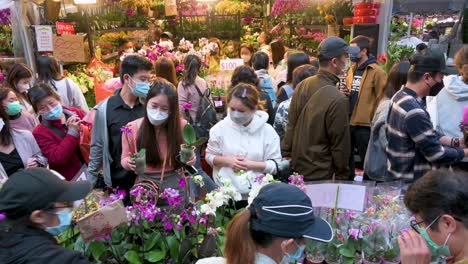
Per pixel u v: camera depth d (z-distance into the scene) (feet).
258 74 13.75
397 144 7.43
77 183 4.37
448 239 3.60
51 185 4.05
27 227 3.93
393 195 6.16
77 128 8.97
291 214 3.70
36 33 15.20
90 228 5.31
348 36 19.58
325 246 5.58
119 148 8.08
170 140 6.99
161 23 28.40
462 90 8.43
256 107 7.81
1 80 14.47
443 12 24.58
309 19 24.67
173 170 7.14
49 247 3.90
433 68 7.11
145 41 26.63
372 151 8.93
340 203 5.87
